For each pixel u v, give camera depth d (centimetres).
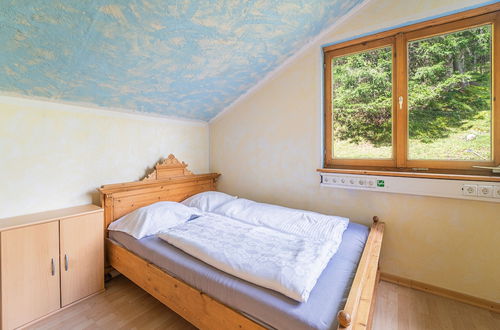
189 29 158
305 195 239
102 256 188
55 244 162
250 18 168
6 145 159
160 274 150
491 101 166
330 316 94
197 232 170
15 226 145
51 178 180
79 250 174
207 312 123
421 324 151
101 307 169
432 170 186
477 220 168
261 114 265
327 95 230
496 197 158
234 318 112
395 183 191
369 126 212
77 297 173
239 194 290
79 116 193
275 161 257
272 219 199
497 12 161
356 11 204
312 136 232
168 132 263
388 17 192
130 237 181
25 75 148
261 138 267
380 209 202
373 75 208
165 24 146
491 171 166
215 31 168
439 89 182
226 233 168
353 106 219
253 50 205
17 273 146
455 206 174
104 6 121
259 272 116
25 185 168
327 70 229
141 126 237
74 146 191
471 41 171
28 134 168
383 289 190
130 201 218
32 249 152
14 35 121
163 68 185
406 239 193
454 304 171
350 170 208
